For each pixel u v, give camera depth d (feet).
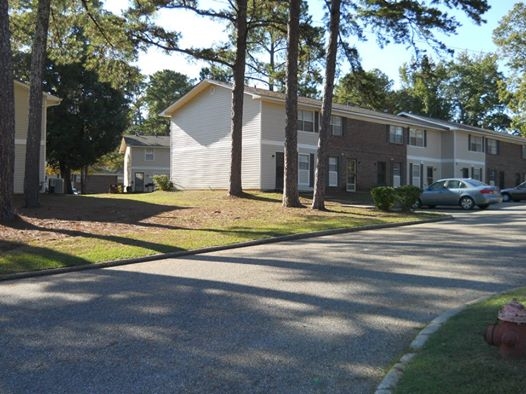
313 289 26.86
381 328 20.48
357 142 116.26
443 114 212.64
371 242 43.45
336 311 22.89
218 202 76.54
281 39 92.58
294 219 58.54
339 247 41.04
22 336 20.07
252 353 17.89
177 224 54.19
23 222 51.62
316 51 77.61
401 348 18.21
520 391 13.19
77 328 21.02
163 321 21.75
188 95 112.88
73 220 55.83
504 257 34.55
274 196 85.66
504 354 15.42
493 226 52.75
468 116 214.90
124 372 16.29
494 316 20.26
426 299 24.75
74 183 222.48
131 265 35.94
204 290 27.14
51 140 138.31
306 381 15.53
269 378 15.78
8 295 27.37
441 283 27.89
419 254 36.70
